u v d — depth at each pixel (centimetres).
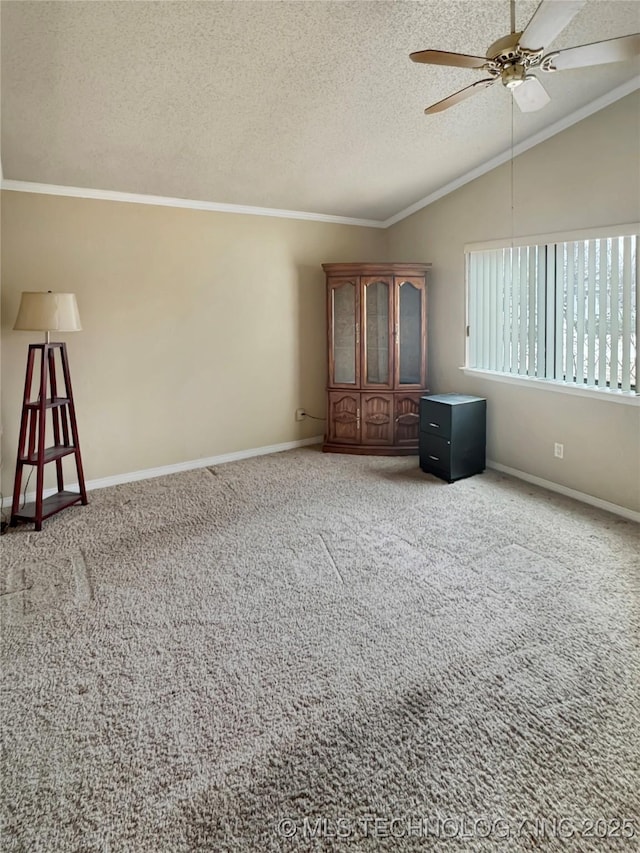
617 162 327
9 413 385
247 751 168
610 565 282
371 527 338
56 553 306
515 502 377
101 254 410
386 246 565
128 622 238
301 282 522
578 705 184
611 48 195
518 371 419
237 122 323
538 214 386
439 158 409
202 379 475
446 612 242
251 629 232
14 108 282
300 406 541
